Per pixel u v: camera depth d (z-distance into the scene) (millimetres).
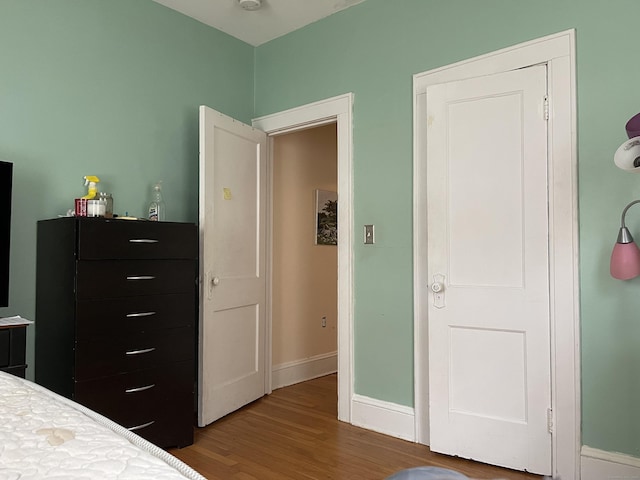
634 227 2156
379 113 3045
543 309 2354
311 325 4332
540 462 2344
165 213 3189
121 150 2961
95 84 2844
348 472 2387
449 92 2641
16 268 2504
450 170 2629
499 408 2457
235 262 3334
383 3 3053
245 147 3473
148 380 2547
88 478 812
